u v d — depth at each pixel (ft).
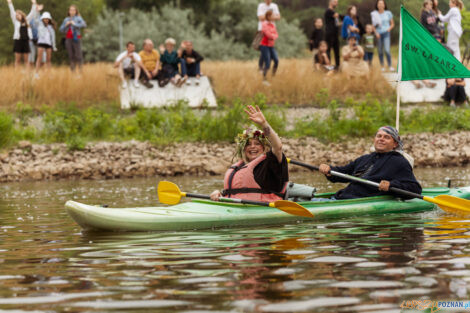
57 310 18.30
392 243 27.09
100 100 96.37
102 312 18.03
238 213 33.96
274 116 84.94
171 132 81.61
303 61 114.42
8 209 41.88
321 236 29.53
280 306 18.20
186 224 32.53
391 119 88.74
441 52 47.65
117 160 71.61
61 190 54.85
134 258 25.20
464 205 35.76
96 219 31.68
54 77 97.14
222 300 18.88
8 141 76.95
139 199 46.85
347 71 102.89
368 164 39.52
